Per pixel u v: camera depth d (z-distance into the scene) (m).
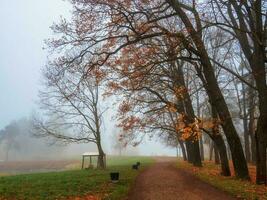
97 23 21.84
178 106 29.09
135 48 24.02
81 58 21.98
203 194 19.33
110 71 23.34
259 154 22.33
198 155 41.06
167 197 18.66
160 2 24.23
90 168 47.38
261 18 20.61
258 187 20.34
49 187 23.27
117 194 18.98
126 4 22.23
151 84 29.31
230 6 25.08
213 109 29.25
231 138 25.17
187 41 22.53
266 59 21.28
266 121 21.98
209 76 24.55
